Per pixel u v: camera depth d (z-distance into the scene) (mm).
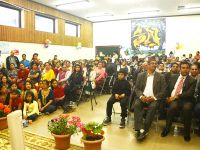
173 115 3090
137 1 7301
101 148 2680
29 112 3881
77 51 9727
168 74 3576
